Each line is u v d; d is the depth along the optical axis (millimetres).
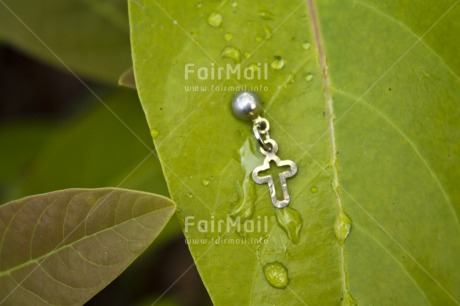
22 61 380
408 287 253
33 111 383
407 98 258
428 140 257
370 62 260
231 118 257
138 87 256
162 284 369
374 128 257
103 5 316
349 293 253
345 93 259
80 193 250
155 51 257
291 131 258
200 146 256
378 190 256
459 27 261
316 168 257
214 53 258
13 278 257
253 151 257
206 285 252
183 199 255
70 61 318
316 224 255
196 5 259
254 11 261
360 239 254
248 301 252
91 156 317
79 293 255
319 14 261
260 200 256
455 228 255
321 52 260
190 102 257
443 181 256
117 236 250
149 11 257
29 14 313
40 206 252
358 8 261
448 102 258
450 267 254
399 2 262
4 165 346
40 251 255
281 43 260
